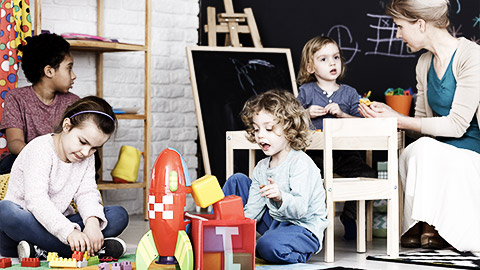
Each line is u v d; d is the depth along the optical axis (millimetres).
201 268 1823
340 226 3377
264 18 3969
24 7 3109
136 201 3762
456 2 3875
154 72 3797
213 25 3838
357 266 2260
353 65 3949
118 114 3377
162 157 1872
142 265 1869
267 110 2254
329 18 3949
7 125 2906
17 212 2184
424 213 2584
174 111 3857
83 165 2324
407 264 2299
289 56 3867
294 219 2289
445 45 2865
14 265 2092
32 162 2217
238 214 1903
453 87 2832
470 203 2578
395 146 2439
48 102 2992
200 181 1883
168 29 3844
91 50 3549
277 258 2227
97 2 3615
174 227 1837
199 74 3625
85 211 2244
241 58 3754
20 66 3326
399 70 3975
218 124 3602
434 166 2605
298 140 2301
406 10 2873
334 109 3242
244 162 3621
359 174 3070
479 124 2785
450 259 2385
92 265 2051
